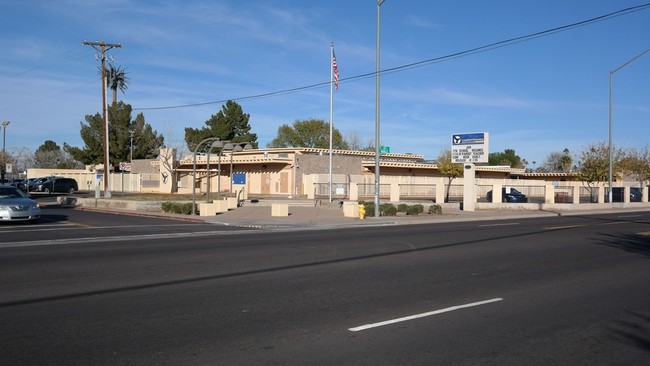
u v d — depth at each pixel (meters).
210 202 32.59
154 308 8.42
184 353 6.27
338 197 49.50
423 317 8.03
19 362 5.92
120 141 73.12
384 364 5.98
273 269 12.15
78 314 8.02
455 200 49.56
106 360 6.00
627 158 57.84
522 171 79.81
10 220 22.66
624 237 19.88
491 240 18.55
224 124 77.69
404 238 19.17
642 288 10.36
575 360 6.23
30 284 10.23
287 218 28.72
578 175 58.22
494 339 6.98
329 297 9.30
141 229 22.34
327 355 6.26
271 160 55.50
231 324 7.54
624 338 7.10
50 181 57.97
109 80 76.12
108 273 11.49
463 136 37.66
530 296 9.57
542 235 20.53
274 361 6.04
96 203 37.00
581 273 11.98
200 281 10.66
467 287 10.29
